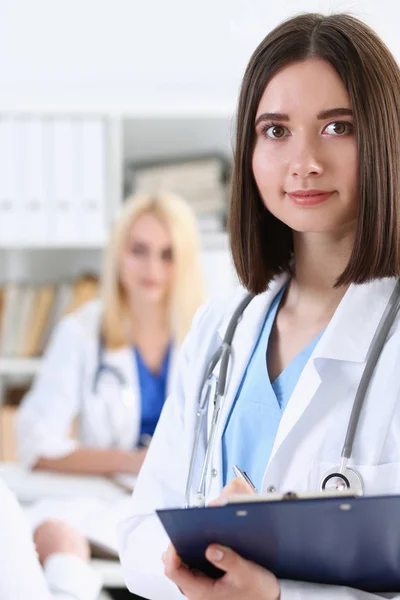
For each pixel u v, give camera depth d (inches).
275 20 131.6
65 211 136.4
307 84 49.7
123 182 147.9
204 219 139.1
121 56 143.1
